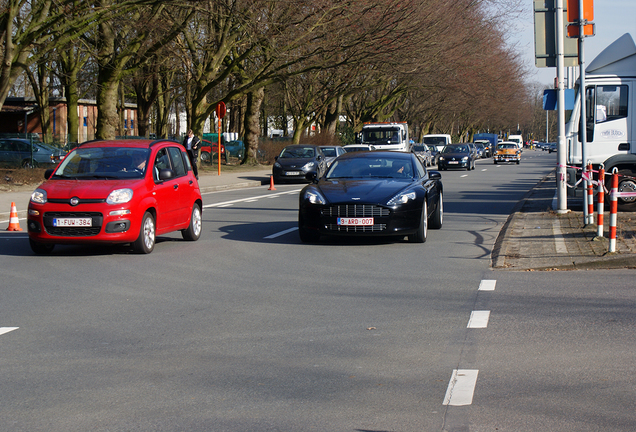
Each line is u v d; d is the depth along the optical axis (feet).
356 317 21.85
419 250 35.78
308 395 14.98
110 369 16.89
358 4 96.89
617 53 49.80
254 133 129.70
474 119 304.30
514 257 32.04
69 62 120.47
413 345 18.70
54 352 18.35
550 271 29.27
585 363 16.93
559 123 46.78
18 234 43.60
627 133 49.26
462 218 50.98
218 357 17.81
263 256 34.22
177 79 167.32
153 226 35.94
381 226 36.19
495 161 194.59
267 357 17.78
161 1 75.97
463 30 137.90
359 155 42.24
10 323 21.45
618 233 37.24
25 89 174.50
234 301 24.31
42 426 13.41
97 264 32.14
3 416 13.92
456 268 30.48
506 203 63.87
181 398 14.87
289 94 163.32
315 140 159.22
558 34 44.88
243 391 15.28
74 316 22.27
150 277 28.89
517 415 13.65
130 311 22.93
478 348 18.34
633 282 26.45
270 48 98.32
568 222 42.86
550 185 88.02
